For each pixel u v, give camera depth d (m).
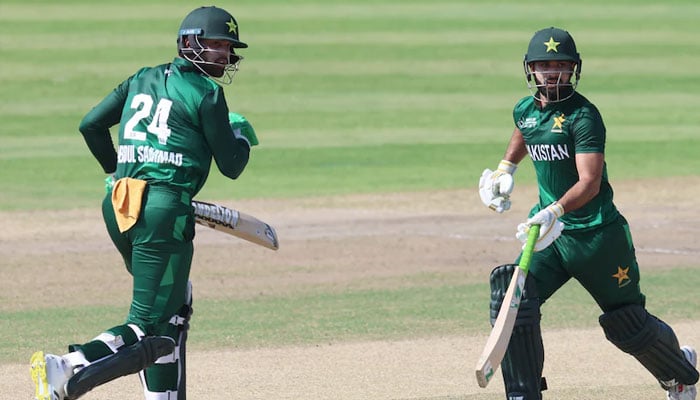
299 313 31.25
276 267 37.78
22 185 53.59
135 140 19.17
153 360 18.64
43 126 68.00
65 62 84.62
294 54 90.00
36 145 63.28
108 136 20.55
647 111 74.56
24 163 58.69
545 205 20.94
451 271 37.19
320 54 90.19
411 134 67.31
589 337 28.58
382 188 53.59
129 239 19.30
